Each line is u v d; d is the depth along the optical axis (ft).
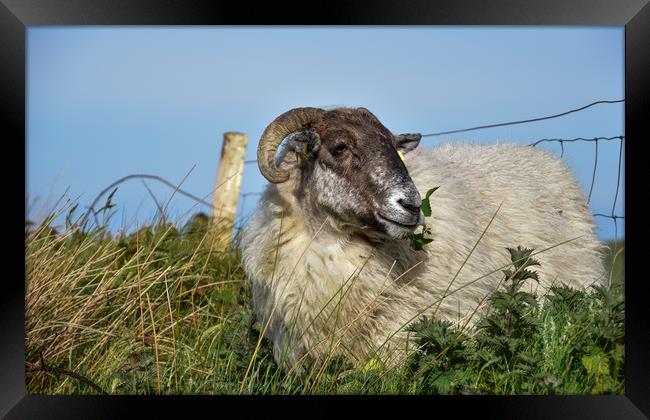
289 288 22.26
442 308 22.67
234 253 29.17
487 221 25.36
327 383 20.52
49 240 24.84
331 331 22.04
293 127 22.39
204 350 23.53
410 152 24.79
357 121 22.52
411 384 19.90
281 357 21.91
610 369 19.03
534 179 29.53
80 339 22.77
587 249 30.30
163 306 24.88
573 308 21.93
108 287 23.95
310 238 22.49
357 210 21.49
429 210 21.80
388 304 22.29
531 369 19.03
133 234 28.60
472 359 19.71
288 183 22.97
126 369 21.40
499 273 24.54
